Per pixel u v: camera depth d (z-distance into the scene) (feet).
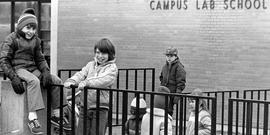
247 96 36.47
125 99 20.51
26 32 21.34
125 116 20.62
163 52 39.06
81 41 42.04
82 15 41.93
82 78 22.31
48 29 45.03
